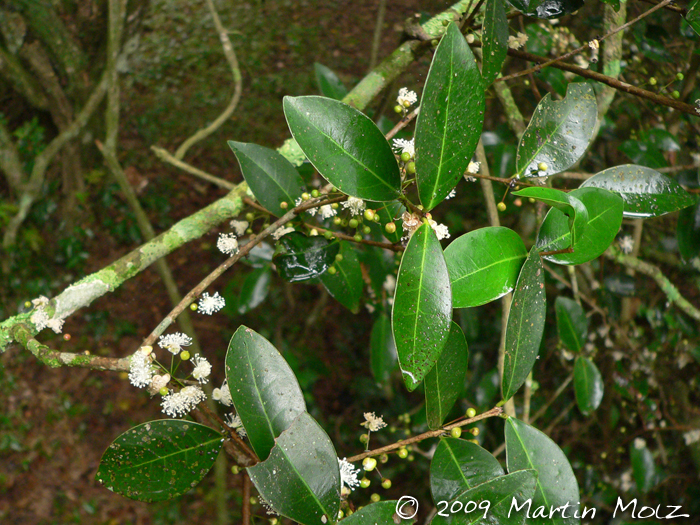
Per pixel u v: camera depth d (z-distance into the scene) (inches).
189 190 62.5
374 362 22.5
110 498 47.4
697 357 26.0
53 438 48.9
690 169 18.8
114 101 43.9
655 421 28.9
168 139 63.8
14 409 48.7
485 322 35.9
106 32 54.0
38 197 56.8
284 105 8.4
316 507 7.8
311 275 11.8
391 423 43.8
